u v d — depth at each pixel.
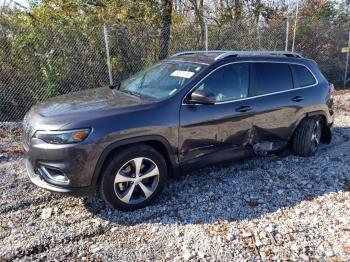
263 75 4.51
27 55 7.84
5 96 7.69
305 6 14.13
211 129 3.99
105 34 7.98
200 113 3.88
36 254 3.04
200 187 4.21
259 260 2.94
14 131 6.52
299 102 4.81
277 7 13.41
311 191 4.13
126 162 3.50
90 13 10.09
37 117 3.52
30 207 3.76
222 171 4.66
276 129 4.66
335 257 2.99
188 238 3.23
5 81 7.67
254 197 3.98
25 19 8.93
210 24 10.44
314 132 5.14
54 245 3.15
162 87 4.07
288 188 4.20
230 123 4.12
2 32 7.60
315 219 3.53
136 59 9.12
